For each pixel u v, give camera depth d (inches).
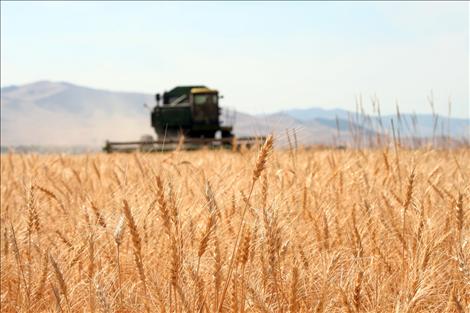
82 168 334.3
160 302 143.6
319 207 199.5
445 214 187.9
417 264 150.0
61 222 219.8
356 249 170.6
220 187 196.7
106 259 176.1
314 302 152.1
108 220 179.2
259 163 141.3
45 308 169.8
